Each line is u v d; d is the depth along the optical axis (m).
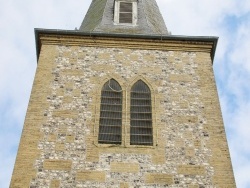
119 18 21.00
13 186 13.58
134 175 14.02
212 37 18.72
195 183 13.97
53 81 16.78
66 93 16.39
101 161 14.36
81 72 17.20
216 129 15.53
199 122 15.73
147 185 13.80
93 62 17.64
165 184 13.88
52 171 13.99
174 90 16.80
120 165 14.27
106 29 19.89
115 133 15.45
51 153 14.48
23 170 13.97
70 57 17.83
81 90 16.56
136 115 16.11
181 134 15.33
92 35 18.52
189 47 18.62
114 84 16.97
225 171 14.31
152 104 16.30
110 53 18.11
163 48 18.48
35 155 14.39
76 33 18.53
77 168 14.12
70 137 15.00
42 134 15.00
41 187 13.57
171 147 14.91
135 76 17.22
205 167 14.39
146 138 15.34
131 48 18.39
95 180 13.84
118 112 16.17
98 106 16.11
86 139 14.99
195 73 17.53
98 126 15.49
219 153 14.81
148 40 18.58
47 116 15.57
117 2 21.77
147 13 21.91
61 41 18.47
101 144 14.94
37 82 16.67
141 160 14.46
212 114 16.02
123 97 16.56
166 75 17.34
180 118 15.84
